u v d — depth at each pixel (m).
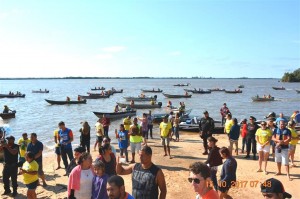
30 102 72.62
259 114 49.31
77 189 6.91
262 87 172.38
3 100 78.94
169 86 192.88
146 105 56.31
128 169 6.80
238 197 11.05
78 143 24.44
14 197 11.60
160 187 5.98
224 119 30.45
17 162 11.73
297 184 12.21
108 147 8.12
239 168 14.76
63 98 88.62
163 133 17.41
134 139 15.65
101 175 6.87
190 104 66.06
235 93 106.00
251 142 16.88
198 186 4.64
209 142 10.28
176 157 17.42
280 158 13.20
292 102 71.75
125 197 5.02
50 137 28.48
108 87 179.00
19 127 36.00
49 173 14.30
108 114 41.25
